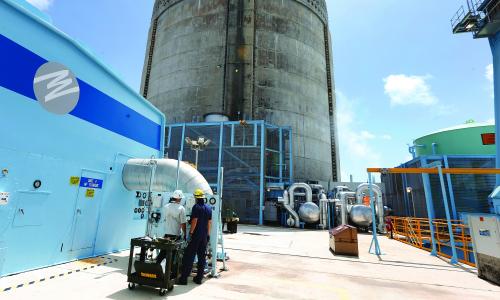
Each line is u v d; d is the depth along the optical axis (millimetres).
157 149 10719
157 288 4816
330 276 6316
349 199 19734
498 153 15508
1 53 5035
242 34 35031
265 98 33031
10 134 5121
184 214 5551
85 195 6934
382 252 10242
